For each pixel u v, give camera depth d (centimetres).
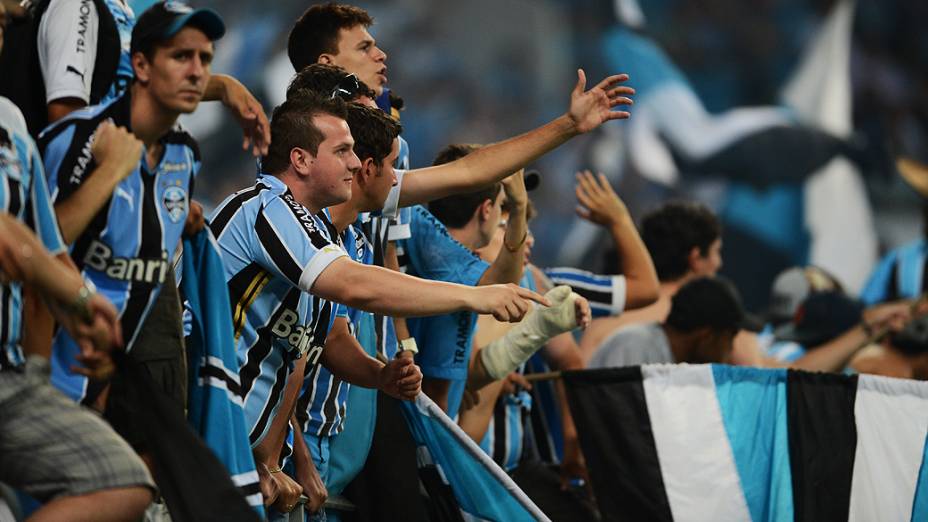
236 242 1100
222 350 1054
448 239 1431
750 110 5097
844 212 4934
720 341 1683
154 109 964
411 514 1291
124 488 888
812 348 2092
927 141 5256
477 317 1431
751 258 4841
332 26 1375
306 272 1081
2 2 927
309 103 1140
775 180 4928
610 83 1271
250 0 4288
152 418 960
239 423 1059
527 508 1262
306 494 1204
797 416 1499
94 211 934
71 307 860
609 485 1480
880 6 5309
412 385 1207
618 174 4822
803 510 1484
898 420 1523
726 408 1484
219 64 4247
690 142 4934
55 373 984
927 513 1514
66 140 952
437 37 4888
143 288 983
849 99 5194
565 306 1369
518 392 1582
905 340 1944
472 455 1266
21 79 1024
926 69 5309
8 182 891
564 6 5062
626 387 1486
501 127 4947
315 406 1236
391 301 1073
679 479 1470
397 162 1387
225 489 965
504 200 1538
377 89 1386
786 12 5253
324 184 1132
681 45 5156
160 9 962
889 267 2538
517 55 4981
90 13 1030
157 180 991
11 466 888
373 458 1302
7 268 838
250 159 4056
